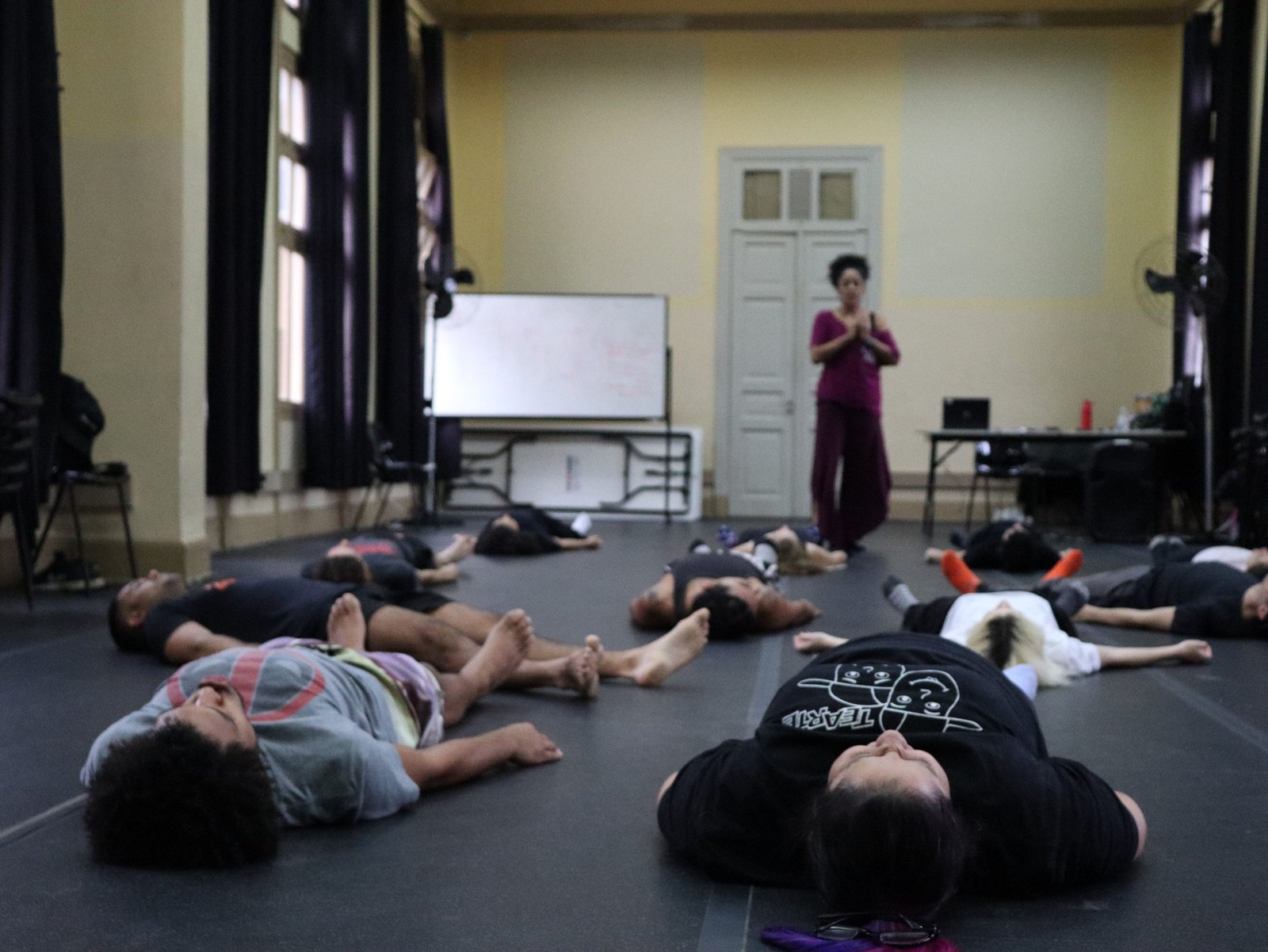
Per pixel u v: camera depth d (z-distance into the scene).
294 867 2.06
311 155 8.84
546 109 12.26
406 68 10.24
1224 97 10.11
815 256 12.10
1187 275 9.36
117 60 6.03
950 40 11.95
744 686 3.62
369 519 10.48
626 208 12.23
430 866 2.08
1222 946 1.77
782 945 1.72
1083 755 2.89
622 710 3.30
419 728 2.70
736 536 6.89
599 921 1.85
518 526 7.81
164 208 6.02
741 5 12.07
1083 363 11.87
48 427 5.41
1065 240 11.88
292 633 3.38
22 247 5.21
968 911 1.89
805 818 1.80
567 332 11.34
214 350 7.19
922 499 11.95
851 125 12.05
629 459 11.67
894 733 1.73
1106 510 9.53
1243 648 4.31
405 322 10.25
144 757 2.04
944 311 11.98
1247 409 9.25
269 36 7.59
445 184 11.28
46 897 1.93
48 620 4.81
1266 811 2.45
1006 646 3.60
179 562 6.04
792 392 12.12
